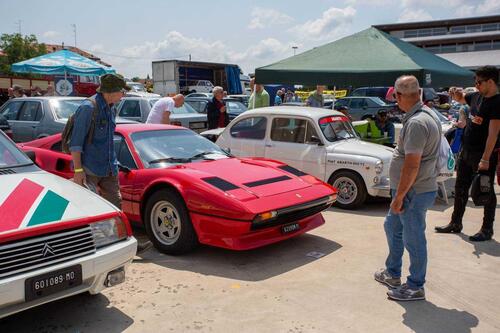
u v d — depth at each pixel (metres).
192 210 4.78
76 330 3.46
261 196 4.78
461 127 8.52
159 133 5.99
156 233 5.14
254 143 7.91
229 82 29.66
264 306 3.85
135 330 3.46
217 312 3.74
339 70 8.79
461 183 5.79
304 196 5.06
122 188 5.43
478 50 48.50
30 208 3.27
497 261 4.93
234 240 4.62
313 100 10.52
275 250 5.22
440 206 7.38
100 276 3.40
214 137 8.96
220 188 4.77
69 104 10.77
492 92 5.33
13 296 2.92
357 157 7.00
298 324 3.56
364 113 21.19
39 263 3.08
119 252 3.48
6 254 2.95
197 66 28.36
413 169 3.68
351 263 4.83
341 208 7.23
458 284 4.34
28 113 10.77
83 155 4.70
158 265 4.75
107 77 4.61
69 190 3.77
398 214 4.04
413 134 3.65
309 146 7.41
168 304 3.88
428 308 3.85
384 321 3.62
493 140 5.24
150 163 5.46
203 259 4.91
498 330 3.51
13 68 14.30
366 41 9.66
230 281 4.35
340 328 3.51
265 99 10.29
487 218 5.55
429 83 8.30
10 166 4.04
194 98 18.23
